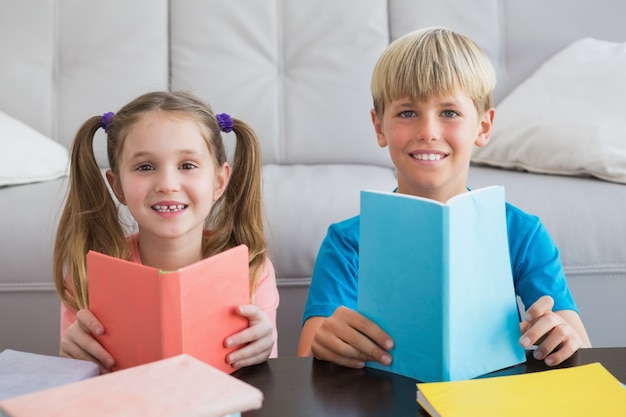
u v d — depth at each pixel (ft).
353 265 3.69
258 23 6.15
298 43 6.14
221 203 3.94
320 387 2.33
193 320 2.29
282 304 4.68
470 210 2.27
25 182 5.16
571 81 5.58
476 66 3.41
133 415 1.71
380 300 2.44
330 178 5.17
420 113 3.34
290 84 6.10
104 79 6.07
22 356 2.34
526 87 5.79
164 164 3.19
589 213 4.65
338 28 6.13
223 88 6.05
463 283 2.28
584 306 4.68
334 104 6.02
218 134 3.54
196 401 1.77
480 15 6.20
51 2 6.18
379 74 3.51
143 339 2.31
